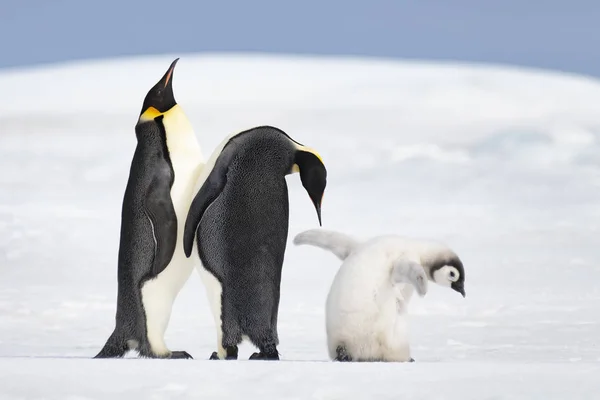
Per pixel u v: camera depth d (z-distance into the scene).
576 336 24.84
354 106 112.81
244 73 139.88
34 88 133.25
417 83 125.31
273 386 13.27
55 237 49.94
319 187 19.55
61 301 33.16
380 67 144.12
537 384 13.38
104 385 13.32
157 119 20.11
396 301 18.05
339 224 55.78
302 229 54.28
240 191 19.00
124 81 136.62
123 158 79.88
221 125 99.19
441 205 61.66
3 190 66.88
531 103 115.12
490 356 21.42
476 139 87.50
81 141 90.69
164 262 19.58
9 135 94.81
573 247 47.00
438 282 18.47
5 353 22.36
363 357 17.83
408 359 18.09
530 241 48.91
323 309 31.53
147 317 19.81
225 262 18.95
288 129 96.69
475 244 48.38
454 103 113.88
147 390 13.04
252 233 18.94
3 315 30.02
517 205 61.12
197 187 19.36
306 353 22.44
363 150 82.94
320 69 142.88
